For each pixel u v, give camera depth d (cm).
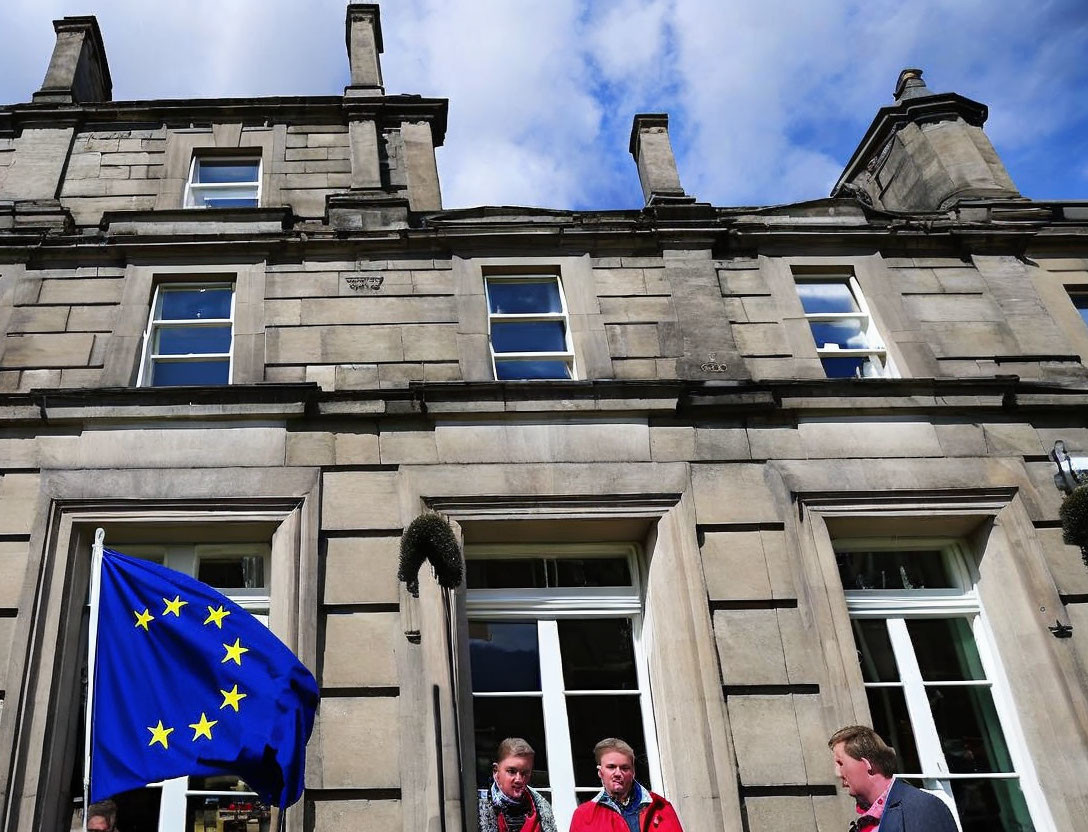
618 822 650
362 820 810
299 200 1295
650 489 1006
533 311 1209
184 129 1366
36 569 895
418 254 1207
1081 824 873
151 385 1093
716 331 1170
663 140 1432
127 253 1167
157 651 750
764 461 1045
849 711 900
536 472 1005
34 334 1099
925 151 1495
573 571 1023
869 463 1051
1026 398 1109
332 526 955
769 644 933
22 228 1174
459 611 930
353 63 1472
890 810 545
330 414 1018
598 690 945
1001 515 1034
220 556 977
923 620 1023
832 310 1251
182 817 839
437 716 851
